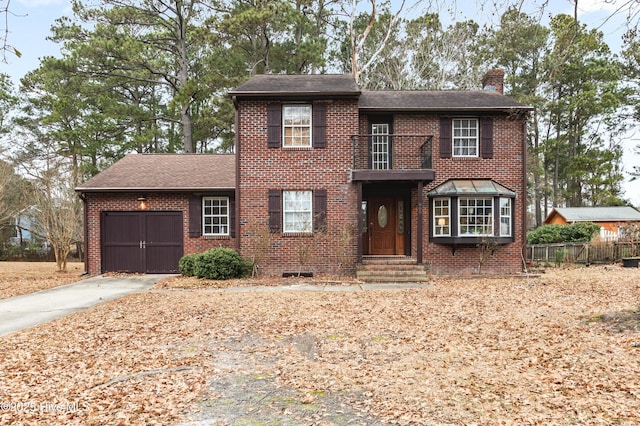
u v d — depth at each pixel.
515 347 7.15
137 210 17.59
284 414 4.94
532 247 22.69
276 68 31.20
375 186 17.28
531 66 30.23
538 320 8.91
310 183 16.52
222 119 27.77
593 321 8.43
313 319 9.47
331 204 16.55
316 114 16.52
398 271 15.44
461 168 17.19
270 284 14.67
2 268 22.88
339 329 8.62
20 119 32.16
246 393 5.57
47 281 16.48
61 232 20.67
